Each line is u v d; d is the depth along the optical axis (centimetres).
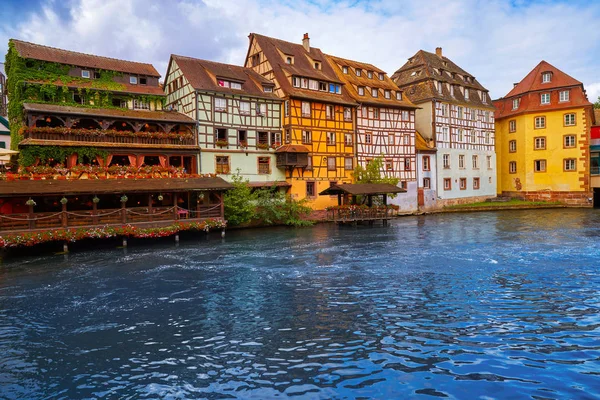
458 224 2977
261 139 3222
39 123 2558
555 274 1401
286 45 3753
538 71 4628
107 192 2161
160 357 809
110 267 1667
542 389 647
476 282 1319
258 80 3331
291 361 774
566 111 4344
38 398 670
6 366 785
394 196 3284
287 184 3247
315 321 988
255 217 3008
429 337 869
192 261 1777
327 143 3478
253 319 1015
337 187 2959
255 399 646
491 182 4712
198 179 2567
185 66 3075
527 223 2934
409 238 2353
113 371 756
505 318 974
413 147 4012
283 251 2003
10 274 1570
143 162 2734
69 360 806
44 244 2202
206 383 702
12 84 2758
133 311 1100
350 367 742
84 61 2844
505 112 4841
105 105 2809
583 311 1012
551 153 4441
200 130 2902
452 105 4338
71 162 2436
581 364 728
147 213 2322
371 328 930
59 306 1155
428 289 1248
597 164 4459
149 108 3030
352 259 1761
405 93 4453
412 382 681
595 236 2234
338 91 3653
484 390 649
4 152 2142
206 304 1151
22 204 2309
